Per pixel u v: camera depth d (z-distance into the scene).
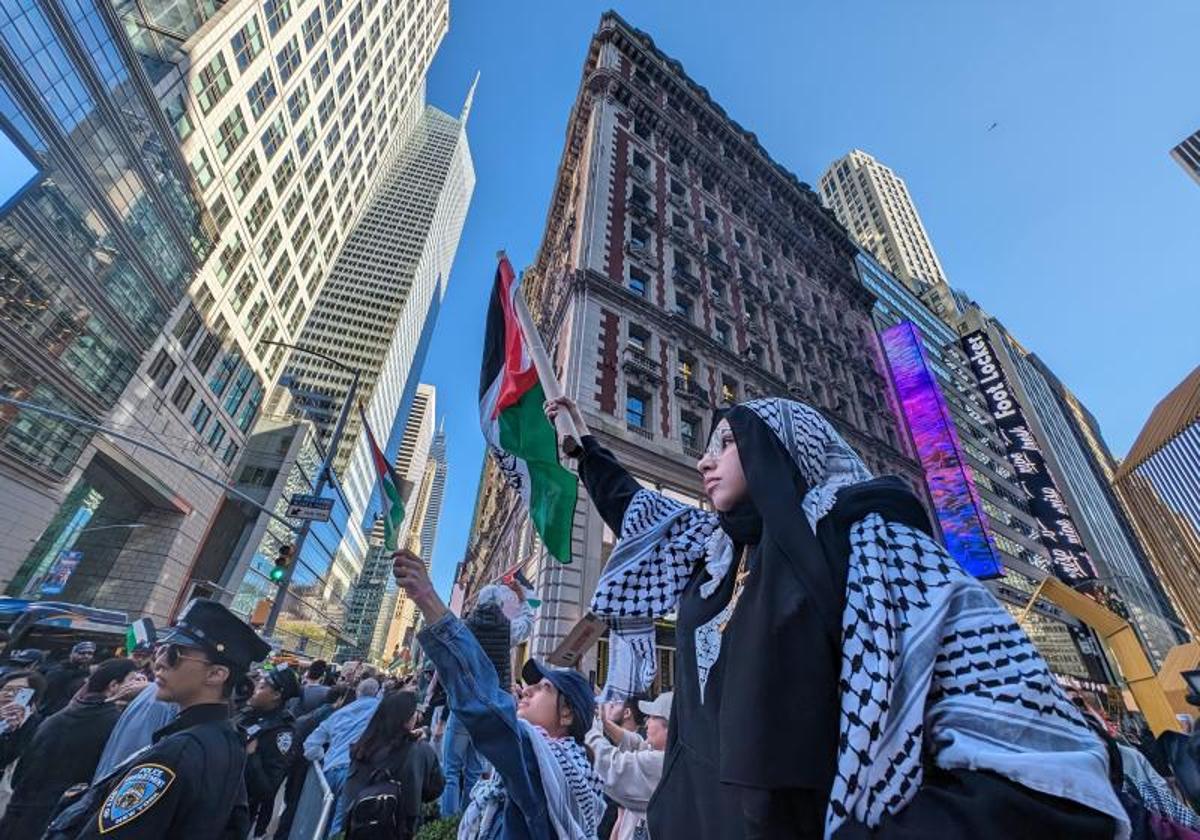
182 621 2.66
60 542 31.94
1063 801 0.62
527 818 2.06
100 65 25.09
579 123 29.45
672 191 27.95
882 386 34.75
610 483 2.30
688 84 33.56
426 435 184.88
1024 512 46.44
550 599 12.88
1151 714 10.09
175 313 35.22
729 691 0.93
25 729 6.08
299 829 4.08
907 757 0.73
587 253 20.80
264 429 54.03
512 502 23.08
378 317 90.69
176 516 40.00
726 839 0.97
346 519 68.38
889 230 82.38
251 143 40.59
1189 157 71.50
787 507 1.06
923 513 1.04
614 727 3.44
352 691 9.18
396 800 3.60
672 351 20.83
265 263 46.44
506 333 3.91
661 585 1.86
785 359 27.14
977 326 67.94
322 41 46.38
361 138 58.88
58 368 26.52
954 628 0.82
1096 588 28.00
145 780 2.13
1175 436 51.50
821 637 0.88
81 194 25.48
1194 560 51.09
